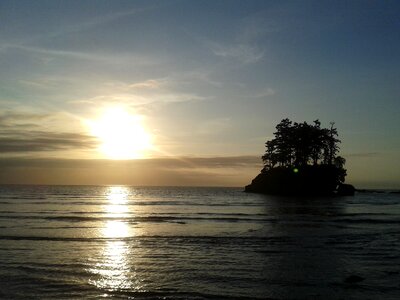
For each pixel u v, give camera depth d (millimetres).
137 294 16938
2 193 132375
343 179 116750
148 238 31438
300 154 113625
